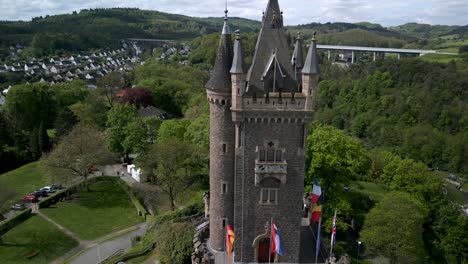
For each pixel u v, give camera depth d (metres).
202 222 55.28
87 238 63.66
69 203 76.44
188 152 74.44
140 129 90.75
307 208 58.28
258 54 41.00
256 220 44.62
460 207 81.88
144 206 74.56
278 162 42.12
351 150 62.31
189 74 178.12
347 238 63.47
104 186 84.44
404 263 57.06
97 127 114.12
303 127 41.31
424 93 136.50
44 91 126.31
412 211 57.16
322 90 165.25
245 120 40.94
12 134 104.81
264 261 46.28
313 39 38.62
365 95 150.50
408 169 75.00
